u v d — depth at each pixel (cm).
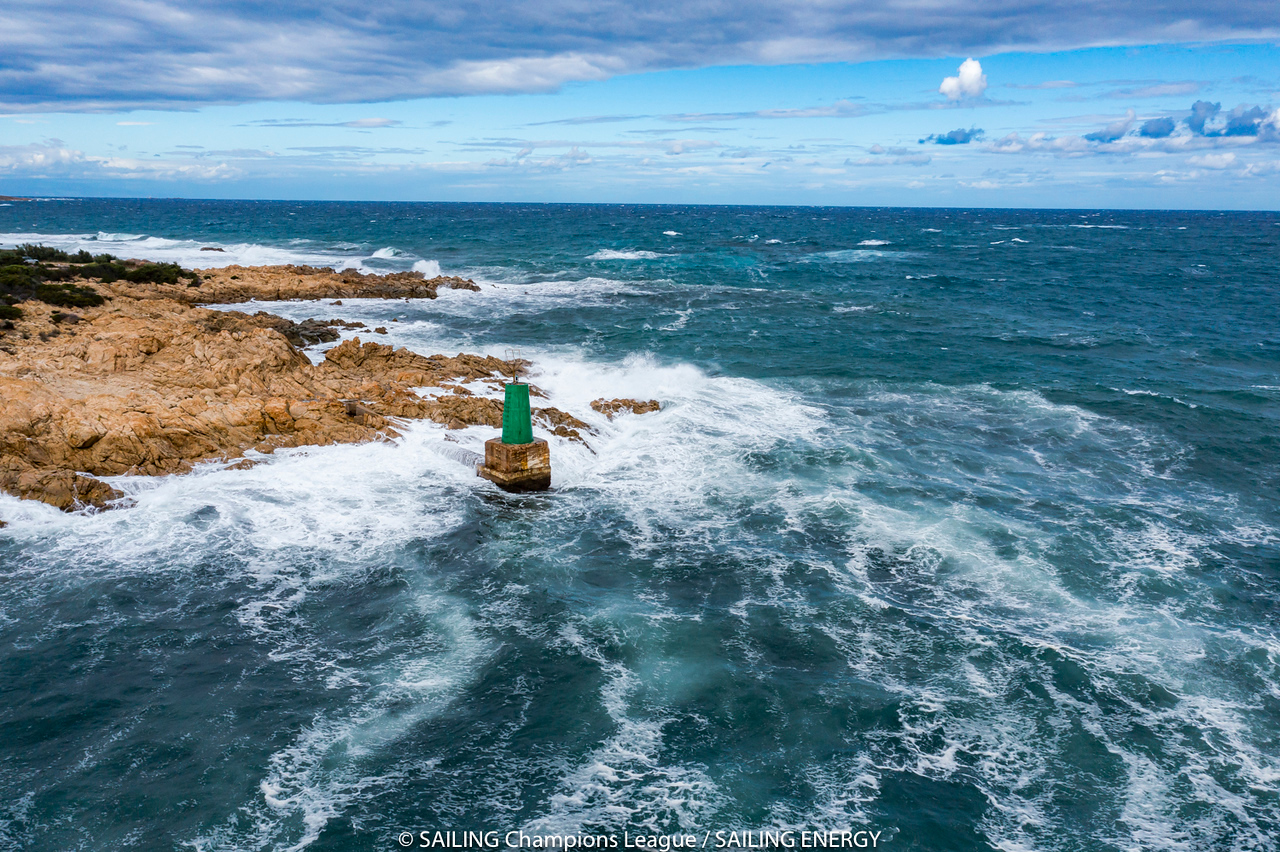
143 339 2328
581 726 1082
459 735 1058
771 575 1505
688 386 2795
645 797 961
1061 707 1135
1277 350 3606
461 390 2423
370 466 1911
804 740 1065
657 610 1377
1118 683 1190
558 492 1873
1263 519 1806
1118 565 1560
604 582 1470
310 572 1461
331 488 1792
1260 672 1223
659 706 1127
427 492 1811
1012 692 1169
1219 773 1013
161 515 1620
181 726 1054
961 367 3231
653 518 1748
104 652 1202
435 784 972
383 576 1459
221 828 894
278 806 929
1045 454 2222
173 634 1257
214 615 1313
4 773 962
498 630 1302
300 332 3266
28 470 1639
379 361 2659
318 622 1311
